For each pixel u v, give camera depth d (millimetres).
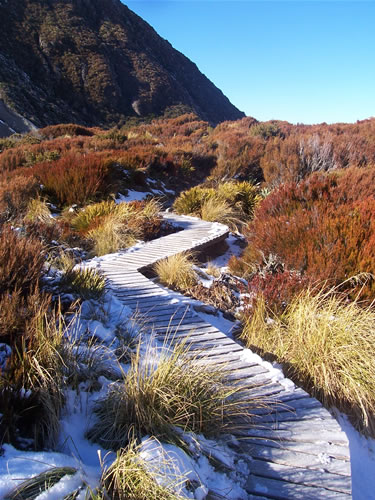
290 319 4445
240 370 3424
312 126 27500
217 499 2100
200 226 9781
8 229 4938
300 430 2680
